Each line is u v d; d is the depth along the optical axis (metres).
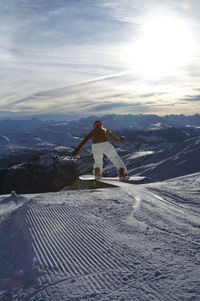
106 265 2.40
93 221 3.77
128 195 5.31
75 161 155.25
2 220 4.63
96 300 1.84
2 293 2.14
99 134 6.40
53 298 1.92
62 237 3.25
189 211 4.08
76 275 2.27
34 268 2.49
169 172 40.47
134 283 2.03
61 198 5.41
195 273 2.09
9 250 3.20
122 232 3.25
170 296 1.79
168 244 2.77
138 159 73.69
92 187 8.00
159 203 4.63
